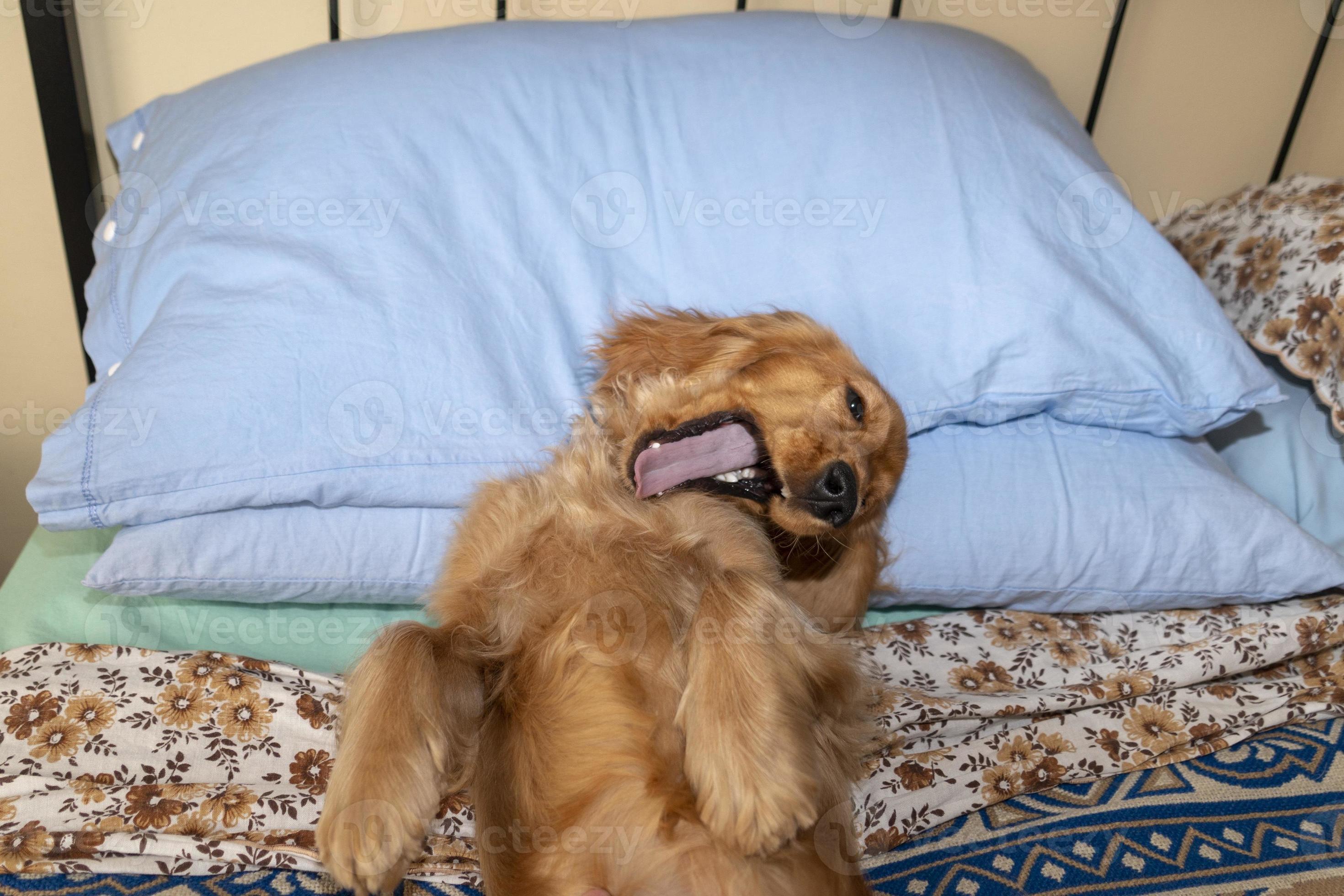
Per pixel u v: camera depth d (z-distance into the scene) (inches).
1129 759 71.6
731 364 68.2
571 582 58.9
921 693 72.3
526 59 77.5
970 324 74.8
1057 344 74.5
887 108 79.0
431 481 66.2
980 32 114.7
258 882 58.4
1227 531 79.1
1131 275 79.0
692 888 50.2
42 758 62.8
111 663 68.7
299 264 66.6
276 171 70.6
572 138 75.8
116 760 63.4
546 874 52.6
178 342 64.2
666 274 75.7
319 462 63.9
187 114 81.9
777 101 78.6
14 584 78.2
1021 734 71.9
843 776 56.9
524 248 72.4
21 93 100.0
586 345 73.0
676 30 82.2
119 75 102.6
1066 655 80.4
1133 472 79.7
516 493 62.5
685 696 51.9
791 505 63.0
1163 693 75.9
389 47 78.2
